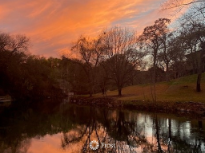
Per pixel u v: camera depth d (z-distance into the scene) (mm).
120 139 18453
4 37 59688
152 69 62875
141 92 52812
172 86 46938
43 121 29078
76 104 55625
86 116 33031
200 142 16297
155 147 15688
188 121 24078
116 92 62406
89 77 61781
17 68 61281
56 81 90875
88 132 21984
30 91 77312
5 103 58406
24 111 40688
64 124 26703
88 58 60469
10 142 18031
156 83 57812
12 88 66625
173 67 66188
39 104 56969
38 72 78562
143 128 22078
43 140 18703
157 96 40938
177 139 17375
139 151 14930
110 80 62938
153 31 55219
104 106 46844
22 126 25391
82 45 60531
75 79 75062
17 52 62750
